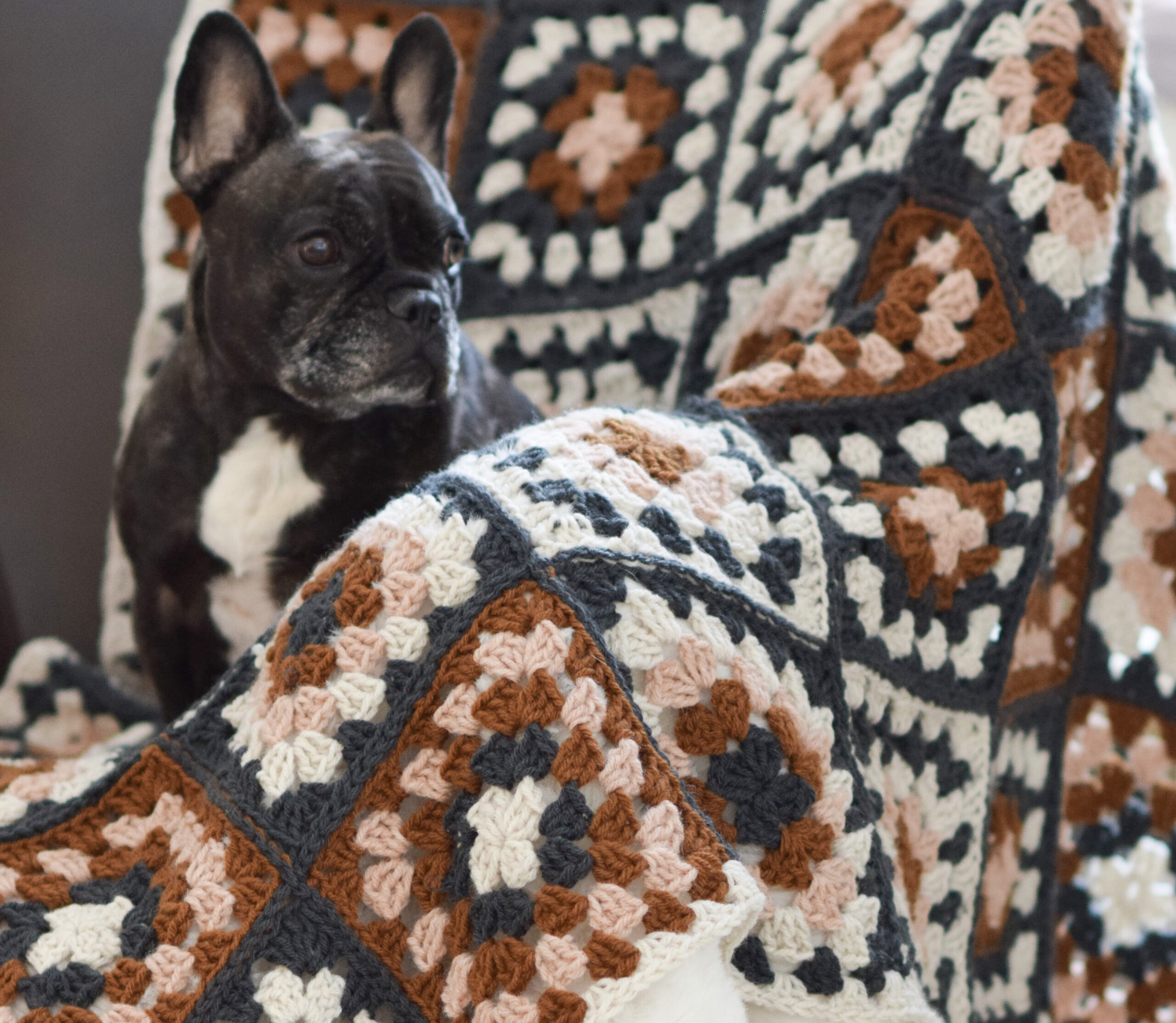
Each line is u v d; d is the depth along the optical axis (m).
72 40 1.44
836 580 0.84
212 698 0.83
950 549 0.93
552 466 0.80
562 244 1.44
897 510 0.91
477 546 0.75
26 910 0.76
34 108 1.43
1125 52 1.09
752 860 0.75
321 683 0.74
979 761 1.00
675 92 1.41
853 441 0.97
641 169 1.41
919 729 0.95
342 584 0.77
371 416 1.20
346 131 1.26
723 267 1.33
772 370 1.01
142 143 1.48
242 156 1.19
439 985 0.70
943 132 1.09
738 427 0.93
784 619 0.80
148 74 1.48
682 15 1.43
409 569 0.75
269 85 1.18
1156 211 1.21
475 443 1.27
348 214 1.14
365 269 1.15
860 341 1.00
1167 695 1.22
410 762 0.72
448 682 0.72
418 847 0.72
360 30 1.50
